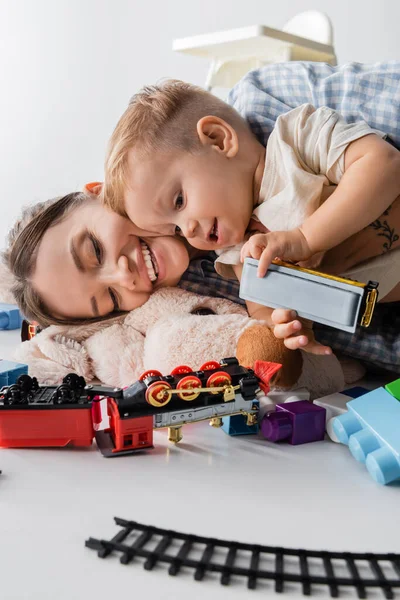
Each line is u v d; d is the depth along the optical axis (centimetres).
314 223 78
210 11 256
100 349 96
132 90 277
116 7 271
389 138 95
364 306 68
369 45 231
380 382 99
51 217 101
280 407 75
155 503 58
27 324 116
